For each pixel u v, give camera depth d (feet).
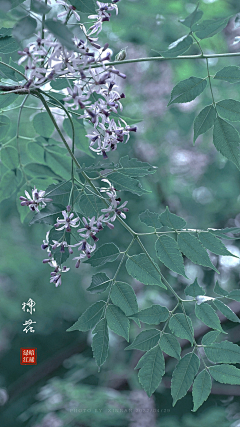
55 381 8.25
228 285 9.37
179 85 3.14
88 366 9.02
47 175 3.73
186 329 3.22
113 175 3.20
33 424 8.09
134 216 7.91
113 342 8.53
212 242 3.18
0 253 8.13
